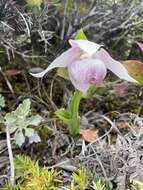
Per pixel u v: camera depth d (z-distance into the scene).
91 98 0.28
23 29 0.27
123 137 0.23
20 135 0.23
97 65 0.22
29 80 0.28
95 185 0.20
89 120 0.27
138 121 0.25
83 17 0.29
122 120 0.26
